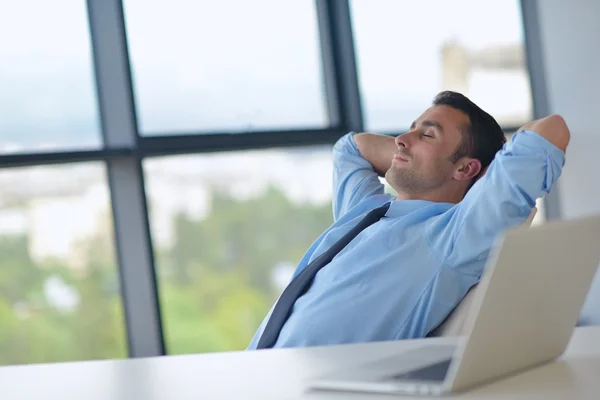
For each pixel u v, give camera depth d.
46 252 3.65
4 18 3.60
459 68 4.83
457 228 1.98
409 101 4.66
